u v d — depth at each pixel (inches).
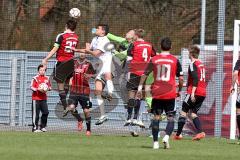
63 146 1386.6
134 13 2837.1
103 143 1488.7
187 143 1571.1
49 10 2901.1
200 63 1683.1
